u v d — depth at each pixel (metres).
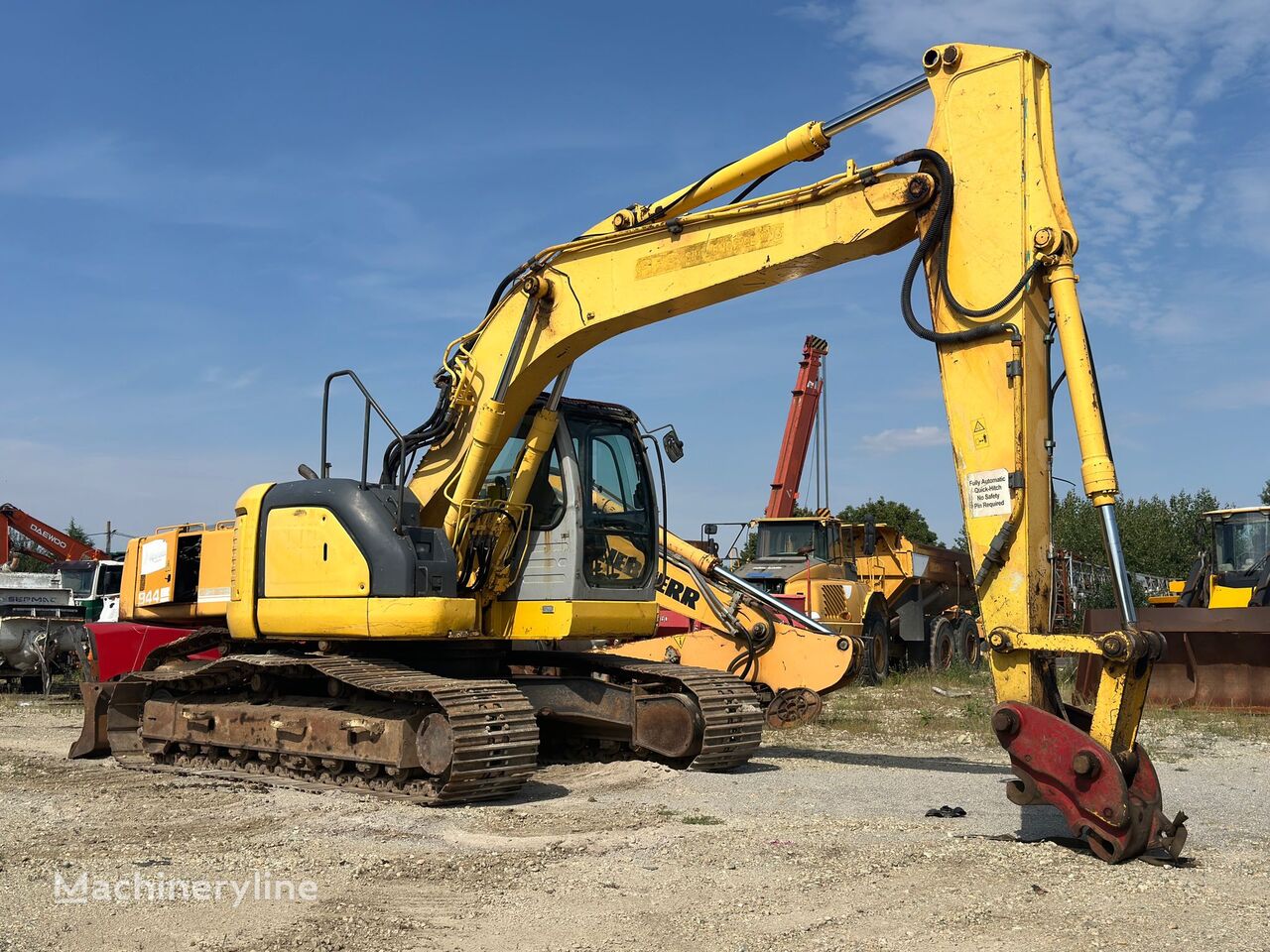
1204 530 22.45
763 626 12.73
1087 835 6.59
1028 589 7.14
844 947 5.00
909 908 5.58
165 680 11.31
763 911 5.55
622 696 10.91
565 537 10.38
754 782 9.88
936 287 7.82
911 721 15.05
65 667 20.78
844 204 8.48
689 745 10.45
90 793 9.39
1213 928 5.25
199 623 12.67
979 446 7.43
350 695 10.16
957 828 7.64
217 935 5.21
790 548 23.25
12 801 8.95
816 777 10.16
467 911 5.61
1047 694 7.19
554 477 10.55
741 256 8.98
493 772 8.73
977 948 4.97
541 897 5.85
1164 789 9.76
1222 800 9.16
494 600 10.65
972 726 14.31
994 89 7.71
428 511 10.52
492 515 10.44
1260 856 6.87
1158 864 6.50
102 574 22.58
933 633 25.06
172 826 7.81
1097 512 6.89
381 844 7.24
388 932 5.25
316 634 10.08
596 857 6.74
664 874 6.30
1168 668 16.70
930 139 8.02
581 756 11.59
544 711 11.14
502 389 10.13
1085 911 5.52
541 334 10.03
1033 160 7.52
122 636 12.76
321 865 6.58
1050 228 7.30
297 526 10.27
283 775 10.09
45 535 28.33
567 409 10.80
